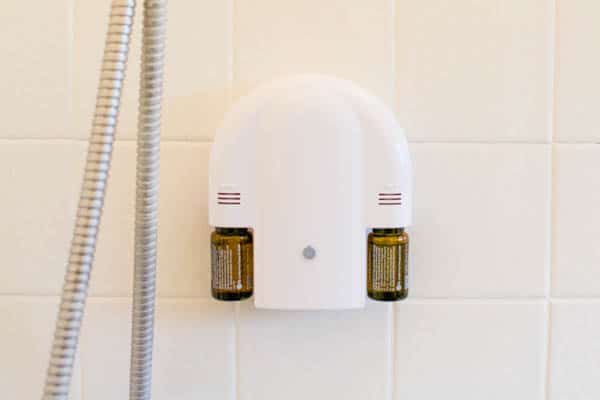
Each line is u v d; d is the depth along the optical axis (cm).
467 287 71
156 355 72
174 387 72
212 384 72
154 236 62
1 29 69
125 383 72
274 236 66
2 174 70
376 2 69
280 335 72
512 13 70
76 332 55
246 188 66
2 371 71
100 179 54
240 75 70
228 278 67
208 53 70
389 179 66
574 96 70
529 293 71
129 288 71
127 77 70
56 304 71
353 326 72
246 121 66
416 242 71
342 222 66
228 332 72
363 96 66
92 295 71
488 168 71
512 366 72
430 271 71
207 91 70
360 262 67
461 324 72
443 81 70
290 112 66
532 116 70
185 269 71
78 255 54
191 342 72
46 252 71
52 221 71
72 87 70
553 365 72
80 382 72
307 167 66
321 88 66
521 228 71
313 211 66
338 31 70
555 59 70
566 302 72
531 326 72
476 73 70
